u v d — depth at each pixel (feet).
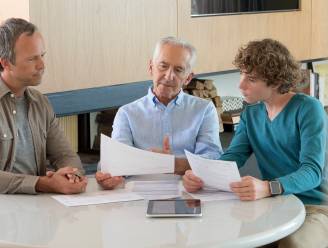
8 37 7.57
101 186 7.53
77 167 8.32
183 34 11.80
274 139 7.77
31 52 7.61
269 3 13.75
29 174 7.95
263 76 7.45
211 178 7.13
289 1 14.29
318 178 7.29
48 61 9.68
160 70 8.74
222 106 13.66
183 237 5.68
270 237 5.81
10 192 7.27
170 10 11.48
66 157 8.37
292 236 6.80
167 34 11.48
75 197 7.09
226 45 12.75
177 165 8.13
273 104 7.79
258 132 7.95
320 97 16.02
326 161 7.62
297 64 7.65
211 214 6.39
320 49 15.29
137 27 10.95
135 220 6.20
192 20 11.95
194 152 9.01
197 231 5.84
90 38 10.25
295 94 7.77
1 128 7.60
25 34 7.59
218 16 12.48
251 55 7.50
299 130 7.57
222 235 5.73
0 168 7.64
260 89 7.55
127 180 7.92
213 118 9.10
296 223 6.18
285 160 7.74
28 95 7.99
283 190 7.02
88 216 6.36
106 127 11.77
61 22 9.80
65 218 6.29
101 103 10.55
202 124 9.02
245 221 6.14
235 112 13.75
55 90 9.86
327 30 15.34
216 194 7.17
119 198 7.03
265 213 6.40
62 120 11.18
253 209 6.55
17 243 5.55
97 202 6.87
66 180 7.24
